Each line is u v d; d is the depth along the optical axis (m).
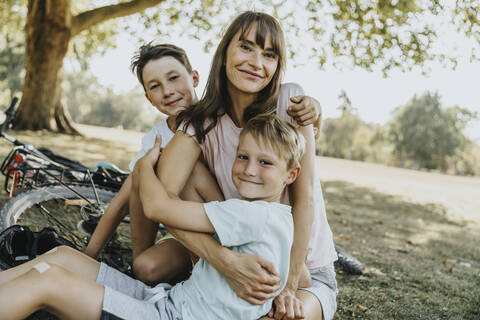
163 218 1.54
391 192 10.46
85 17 12.68
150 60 2.38
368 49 8.33
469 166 49.00
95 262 1.71
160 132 2.51
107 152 9.69
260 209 1.50
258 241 1.49
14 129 12.61
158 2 11.02
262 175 1.56
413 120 49.50
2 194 3.80
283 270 1.54
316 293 1.79
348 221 5.52
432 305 2.75
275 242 1.51
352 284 3.02
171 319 1.51
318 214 1.86
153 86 2.40
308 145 1.76
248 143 1.58
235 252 1.49
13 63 29.98
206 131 1.78
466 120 49.19
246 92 1.74
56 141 10.73
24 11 16.00
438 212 7.81
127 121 65.94
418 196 10.39
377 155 52.56
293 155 1.59
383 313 2.55
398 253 4.10
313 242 1.86
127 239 2.93
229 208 1.50
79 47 16.83
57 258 1.64
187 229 1.53
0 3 15.01
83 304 1.41
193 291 1.56
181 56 2.44
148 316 1.48
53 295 1.37
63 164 3.50
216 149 1.84
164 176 1.72
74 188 3.00
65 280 1.40
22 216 2.74
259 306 1.51
